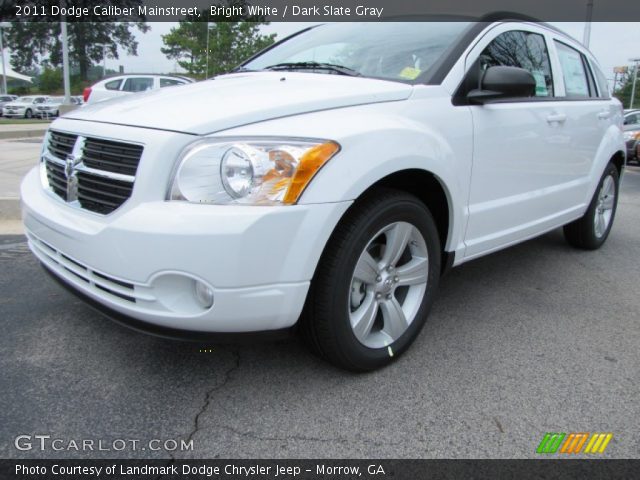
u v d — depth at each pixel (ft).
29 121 82.99
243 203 6.15
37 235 7.88
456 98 8.70
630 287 12.12
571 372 8.15
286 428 6.63
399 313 8.04
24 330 9.02
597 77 14.38
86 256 6.68
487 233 9.75
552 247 15.42
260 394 7.32
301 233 6.33
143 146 6.47
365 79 8.69
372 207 7.14
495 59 9.83
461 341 9.10
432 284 8.52
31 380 7.50
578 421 6.92
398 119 7.66
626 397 7.49
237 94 7.72
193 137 6.39
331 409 7.02
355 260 7.05
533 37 11.20
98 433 6.44
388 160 7.03
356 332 7.44
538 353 8.74
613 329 9.77
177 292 6.28
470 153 8.77
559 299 11.23
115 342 8.66
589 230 14.38
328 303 6.92
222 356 8.29
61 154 7.92
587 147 12.84
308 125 6.71
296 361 8.19
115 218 6.48
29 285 11.07
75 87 197.47
